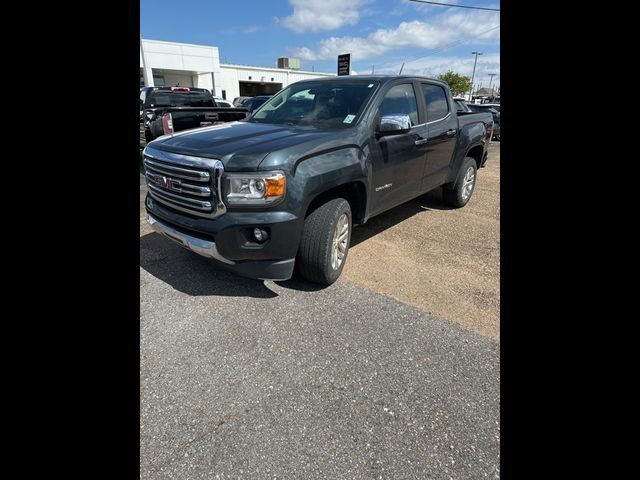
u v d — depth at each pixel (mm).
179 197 2795
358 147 3154
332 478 1595
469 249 4145
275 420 1878
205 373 2186
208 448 1726
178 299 2959
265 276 2725
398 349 2422
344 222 3152
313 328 2623
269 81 50312
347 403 1988
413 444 1755
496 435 1793
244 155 2533
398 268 3627
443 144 4625
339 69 17188
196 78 42688
